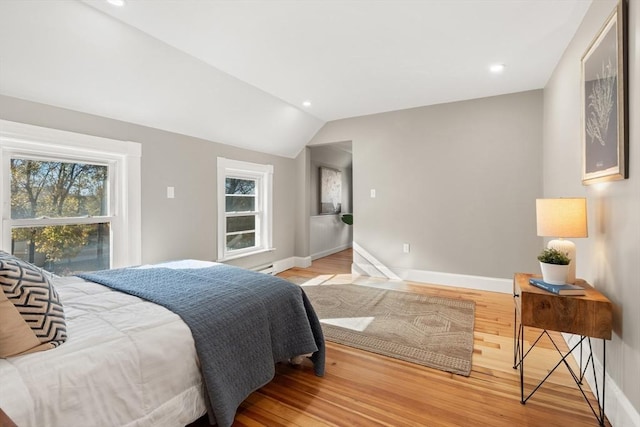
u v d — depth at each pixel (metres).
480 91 3.43
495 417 1.52
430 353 2.16
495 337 2.40
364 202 4.41
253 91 3.31
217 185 3.69
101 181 2.66
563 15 2.03
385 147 4.23
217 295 1.64
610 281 1.58
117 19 2.01
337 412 1.57
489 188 3.63
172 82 2.68
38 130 2.19
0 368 0.94
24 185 2.21
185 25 2.09
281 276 4.43
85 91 2.33
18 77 2.01
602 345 1.62
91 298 1.58
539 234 1.78
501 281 3.59
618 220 1.50
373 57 2.60
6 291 1.00
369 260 4.41
